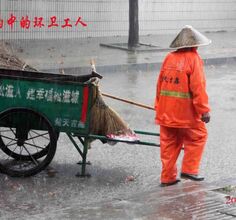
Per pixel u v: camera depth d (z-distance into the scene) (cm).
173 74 685
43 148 780
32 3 1933
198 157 706
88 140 741
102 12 2120
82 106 729
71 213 572
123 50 1861
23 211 622
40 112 732
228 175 771
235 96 1330
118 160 820
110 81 1442
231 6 2597
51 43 1902
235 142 946
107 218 555
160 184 722
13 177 729
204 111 678
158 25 2319
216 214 568
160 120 700
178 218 554
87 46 1895
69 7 2028
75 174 753
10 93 734
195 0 2430
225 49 2042
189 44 676
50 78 756
